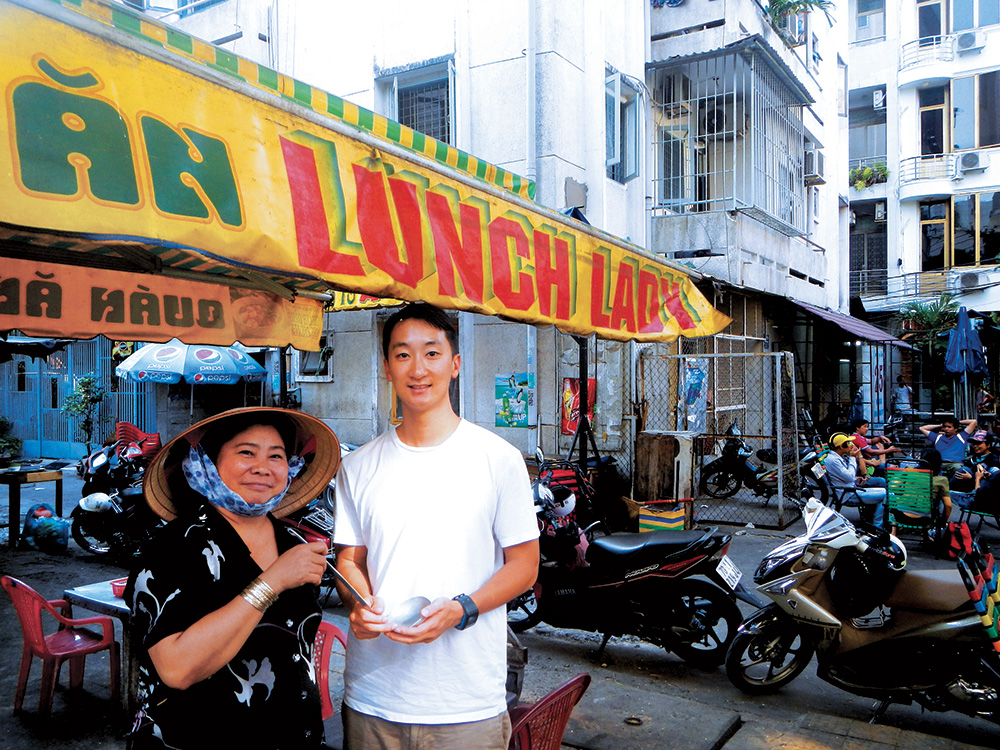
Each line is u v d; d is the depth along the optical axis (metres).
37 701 3.96
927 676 3.78
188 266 3.83
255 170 2.19
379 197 2.74
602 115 10.02
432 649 1.81
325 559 1.70
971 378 17.09
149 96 1.92
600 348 9.26
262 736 1.68
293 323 4.58
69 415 14.29
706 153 11.16
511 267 3.63
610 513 8.00
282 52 11.12
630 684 4.45
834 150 18.11
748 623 4.20
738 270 10.66
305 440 1.94
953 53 19.33
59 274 3.54
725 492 10.33
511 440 9.44
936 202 20.02
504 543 1.91
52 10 1.71
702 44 11.42
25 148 1.61
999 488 7.73
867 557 3.95
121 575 6.57
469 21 9.62
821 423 16.14
